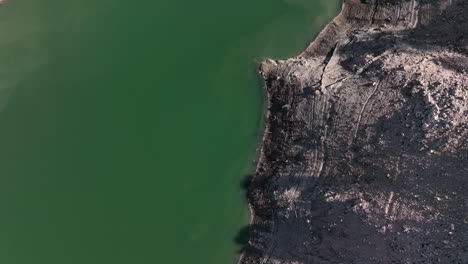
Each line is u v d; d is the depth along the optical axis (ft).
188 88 136.87
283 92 133.80
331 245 110.52
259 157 128.98
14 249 119.55
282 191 120.67
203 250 120.37
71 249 119.65
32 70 139.95
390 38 131.34
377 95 119.96
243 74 138.72
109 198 124.88
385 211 105.81
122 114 134.10
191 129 132.26
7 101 136.26
